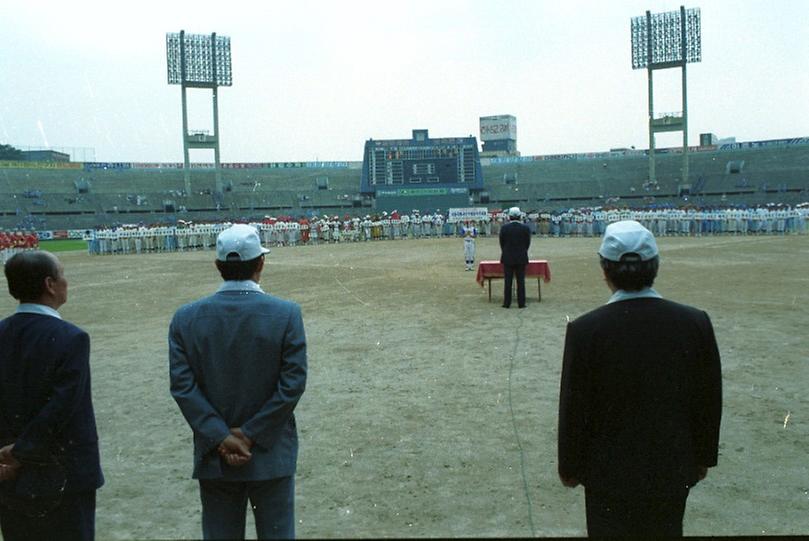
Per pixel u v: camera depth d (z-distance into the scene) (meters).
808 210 43.22
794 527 4.11
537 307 13.57
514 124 140.25
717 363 2.71
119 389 8.09
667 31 58.53
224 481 2.86
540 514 4.43
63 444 3.03
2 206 62.28
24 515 2.96
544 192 71.00
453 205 56.62
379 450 5.71
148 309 15.02
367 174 56.84
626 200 66.44
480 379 7.98
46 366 2.98
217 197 66.50
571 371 2.71
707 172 68.25
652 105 62.75
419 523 4.31
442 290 16.81
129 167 73.81
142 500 4.86
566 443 2.73
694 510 4.41
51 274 3.19
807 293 14.48
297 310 3.07
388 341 10.47
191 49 60.75
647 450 2.61
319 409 6.96
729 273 18.70
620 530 2.66
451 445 5.79
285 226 41.69
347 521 4.37
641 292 2.78
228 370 2.92
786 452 5.41
